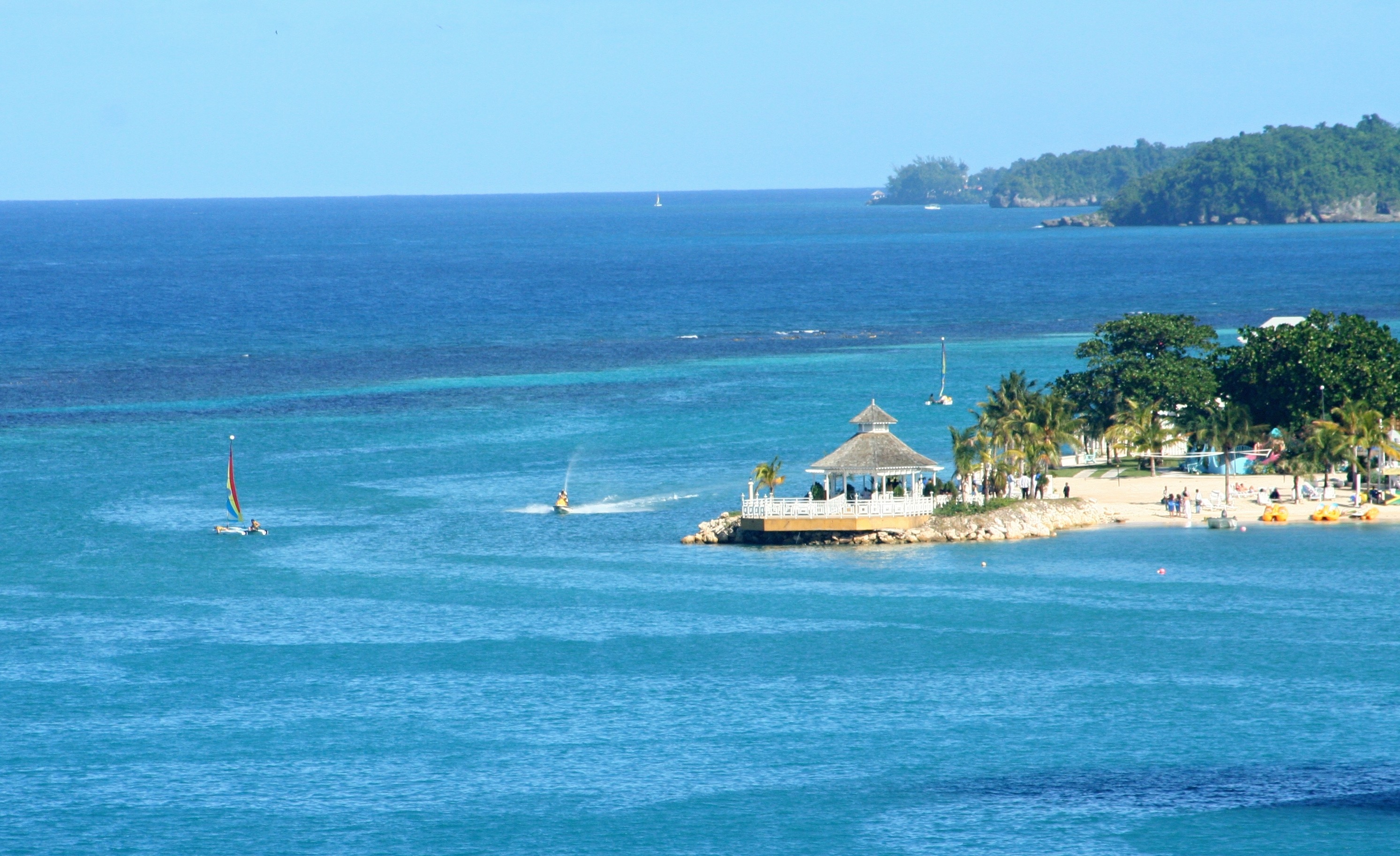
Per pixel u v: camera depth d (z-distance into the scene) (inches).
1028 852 7544.3
